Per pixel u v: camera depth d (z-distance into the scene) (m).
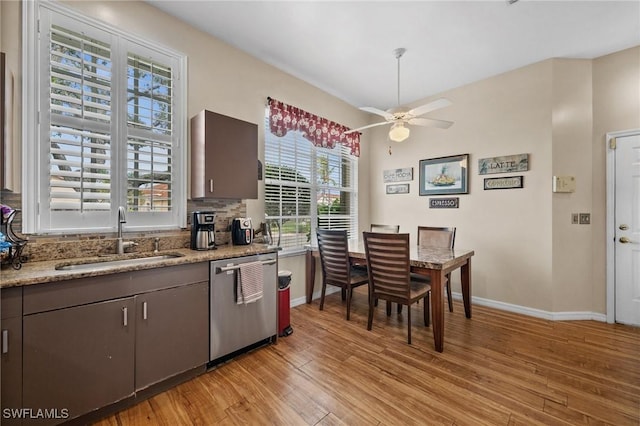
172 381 1.88
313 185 3.86
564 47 2.86
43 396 1.40
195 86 2.56
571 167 3.06
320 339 2.58
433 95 4.00
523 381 1.94
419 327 2.86
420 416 1.62
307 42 2.79
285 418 1.60
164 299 1.82
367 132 4.74
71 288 1.48
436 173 3.95
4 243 1.47
